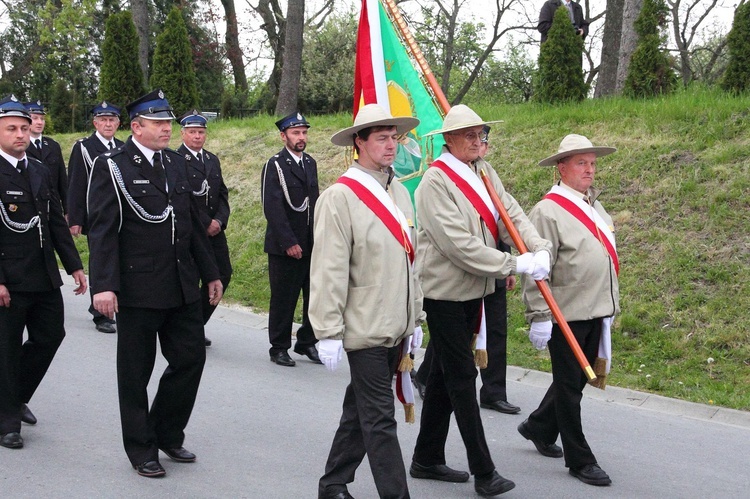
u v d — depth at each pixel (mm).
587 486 4844
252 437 5535
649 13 11602
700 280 7887
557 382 4906
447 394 4742
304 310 7684
